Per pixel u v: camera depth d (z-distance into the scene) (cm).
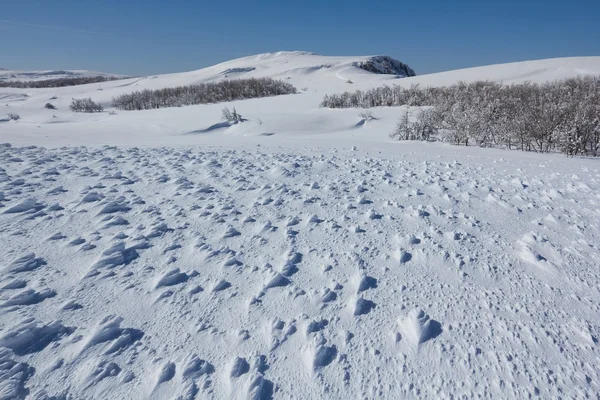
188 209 525
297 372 246
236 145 1267
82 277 347
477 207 546
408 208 537
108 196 568
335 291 334
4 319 283
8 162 768
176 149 1069
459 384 238
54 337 270
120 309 305
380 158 955
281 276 353
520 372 248
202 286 340
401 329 286
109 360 251
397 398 228
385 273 365
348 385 237
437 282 351
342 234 451
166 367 244
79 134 1798
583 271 372
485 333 283
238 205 549
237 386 230
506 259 392
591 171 812
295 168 779
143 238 427
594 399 229
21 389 225
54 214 490
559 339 278
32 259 374
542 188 644
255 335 278
